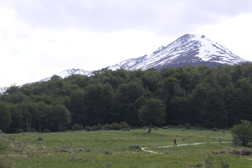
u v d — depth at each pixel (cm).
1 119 7338
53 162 1966
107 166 1722
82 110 10006
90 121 9831
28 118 8412
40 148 3164
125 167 1686
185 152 2897
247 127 4172
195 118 9081
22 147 3073
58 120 8725
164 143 4153
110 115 9975
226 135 5841
